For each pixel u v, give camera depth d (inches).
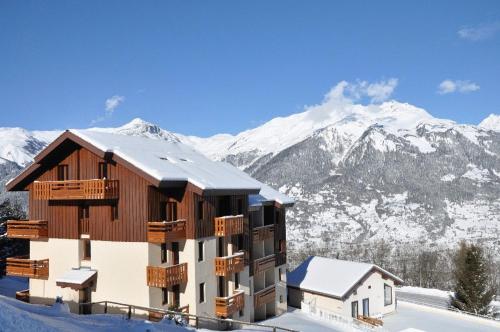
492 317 1985.7
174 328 896.3
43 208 1286.9
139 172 1122.0
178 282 1133.7
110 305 1159.6
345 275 1863.9
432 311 2026.3
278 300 1686.8
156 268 1098.1
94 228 1194.0
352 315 1784.0
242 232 1339.8
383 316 1914.4
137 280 1130.7
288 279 1972.2
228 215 1344.7
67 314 938.1
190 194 1179.3
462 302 2148.1
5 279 1902.1
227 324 1289.4
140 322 900.0
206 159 1557.6
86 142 1179.3
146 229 1125.7
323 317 1700.3
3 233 2100.1
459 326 1779.0
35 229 1259.8
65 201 1253.1
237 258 1307.8
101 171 1211.2
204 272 1215.6
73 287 1147.9
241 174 1557.6
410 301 2378.2
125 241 1151.0
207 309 1219.2
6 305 719.1
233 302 1282.0
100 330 799.7
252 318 1461.6
